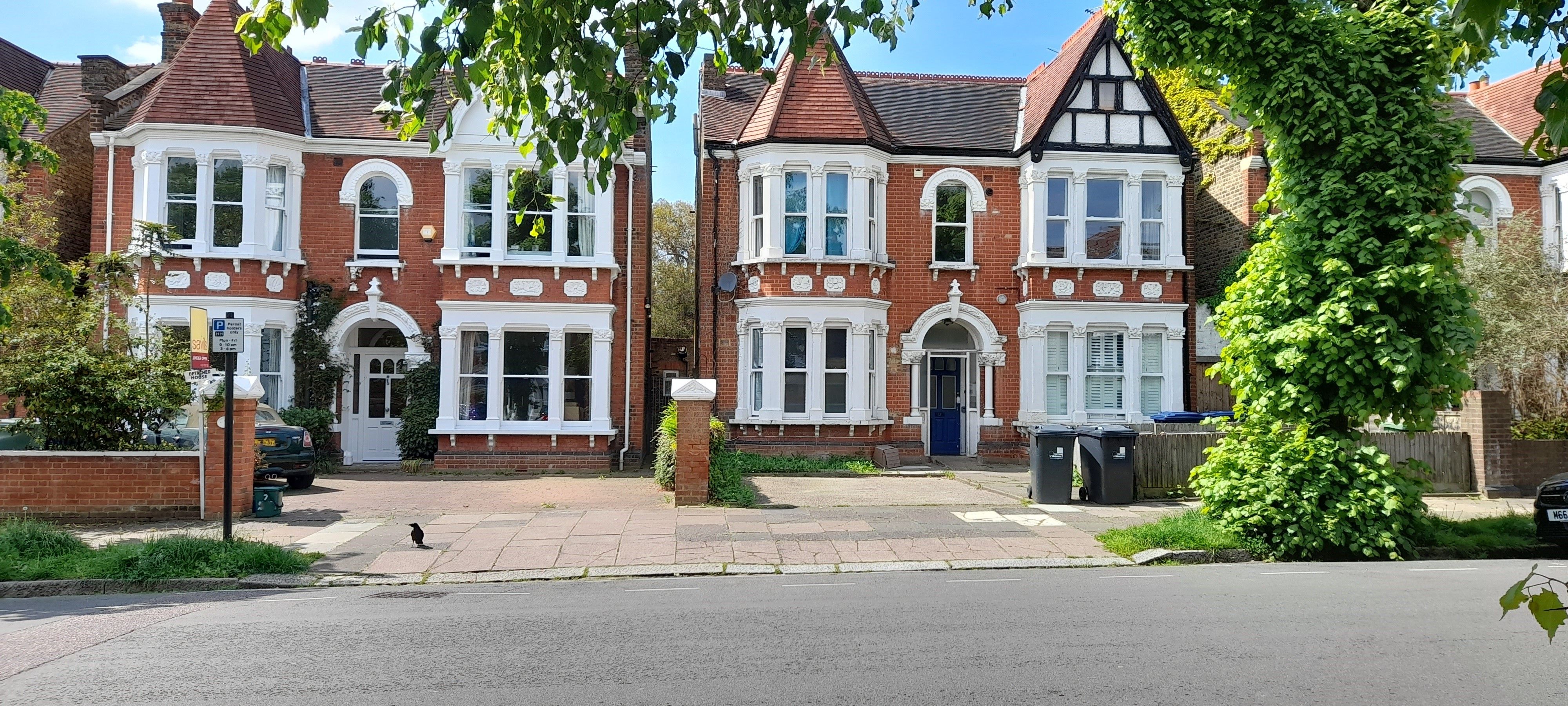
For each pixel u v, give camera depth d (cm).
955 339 2025
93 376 1200
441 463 1758
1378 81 995
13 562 888
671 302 3647
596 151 488
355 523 1180
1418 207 966
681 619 704
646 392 2047
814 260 1819
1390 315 976
